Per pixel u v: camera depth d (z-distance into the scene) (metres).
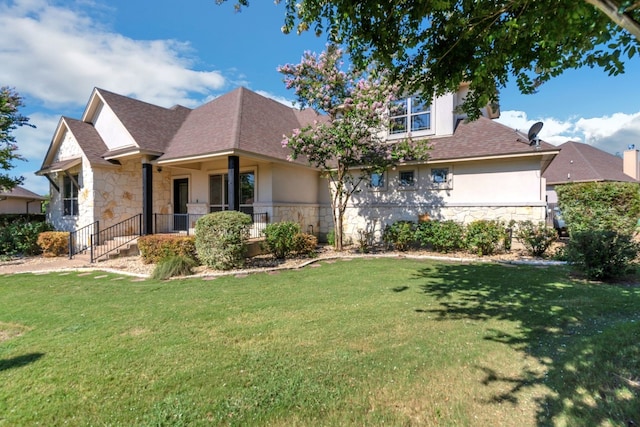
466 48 3.82
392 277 7.09
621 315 4.44
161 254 8.99
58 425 2.38
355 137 9.75
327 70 9.92
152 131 12.30
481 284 6.31
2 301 5.59
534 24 3.12
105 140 12.91
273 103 15.55
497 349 3.48
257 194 12.15
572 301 5.09
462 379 2.90
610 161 23.67
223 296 5.75
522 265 8.27
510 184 10.53
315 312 4.80
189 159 10.37
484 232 9.64
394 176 12.63
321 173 13.54
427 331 4.01
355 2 3.34
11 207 25.14
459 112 5.06
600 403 2.51
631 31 1.89
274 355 3.42
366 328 4.14
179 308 5.08
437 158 11.31
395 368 3.10
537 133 9.82
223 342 3.77
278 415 2.44
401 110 12.10
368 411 2.47
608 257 6.29
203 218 8.33
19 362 3.31
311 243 10.23
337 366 3.15
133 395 2.72
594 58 3.34
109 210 12.07
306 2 3.59
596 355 3.26
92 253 9.81
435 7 3.16
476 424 2.32
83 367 3.19
